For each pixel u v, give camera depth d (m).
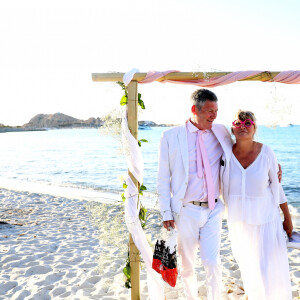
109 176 19.50
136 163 2.92
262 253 2.88
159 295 2.99
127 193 2.96
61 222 7.33
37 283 3.95
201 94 2.80
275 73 2.88
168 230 2.84
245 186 2.88
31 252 5.11
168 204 2.91
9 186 15.41
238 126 2.83
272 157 2.87
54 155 35.72
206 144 2.91
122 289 3.68
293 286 3.76
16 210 8.77
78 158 31.48
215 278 2.76
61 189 14.21
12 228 6.72
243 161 2.91
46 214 8.24
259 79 2.90
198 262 4.65
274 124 2.93
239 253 3.03
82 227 6.83
